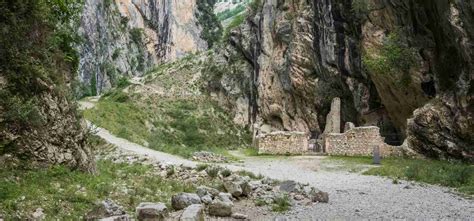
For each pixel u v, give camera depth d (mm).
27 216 9188
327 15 38875
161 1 122562
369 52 32719
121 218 9164
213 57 61562
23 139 12016
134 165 19922
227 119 52781
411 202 13414
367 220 10672
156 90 56344
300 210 11719
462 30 23141
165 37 121000
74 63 17281
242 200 12852
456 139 25703
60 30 16859
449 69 26594
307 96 43094
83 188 12078
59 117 13398
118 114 41188
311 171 23281
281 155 33031
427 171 20203
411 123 28422
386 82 32031
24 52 12656
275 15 48281
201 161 27031
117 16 109438
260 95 48906
